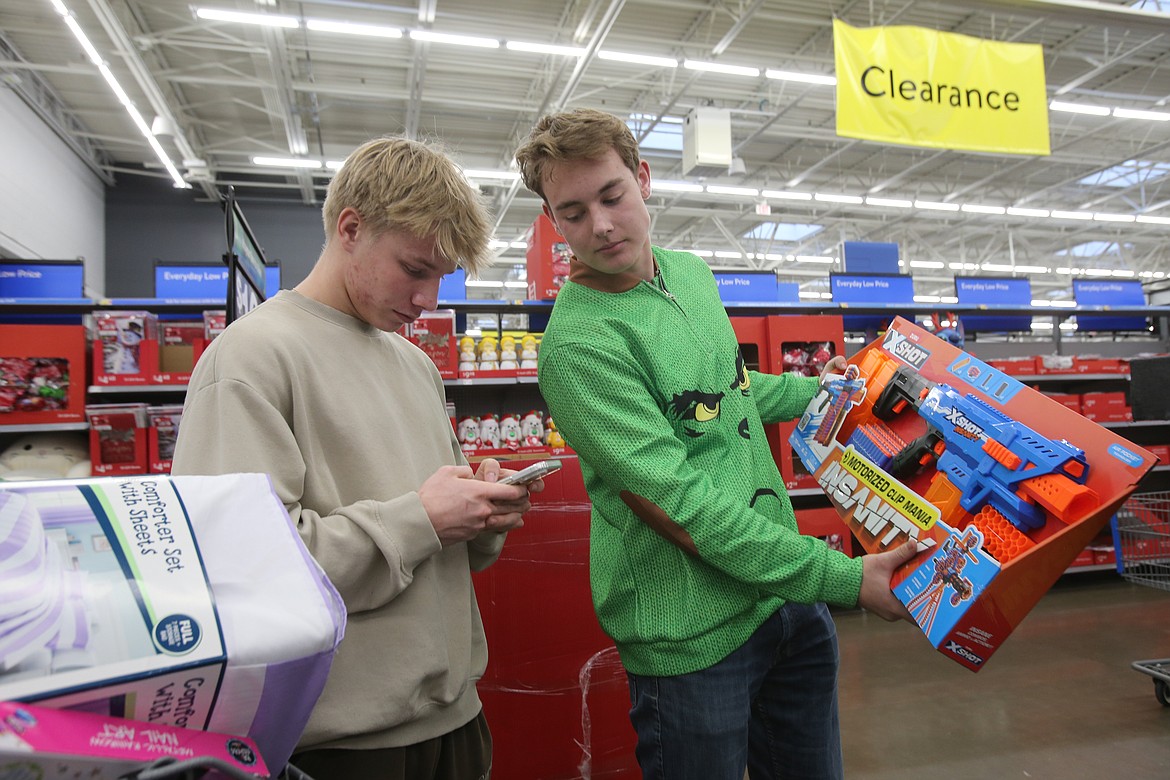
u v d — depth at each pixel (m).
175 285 3.86
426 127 9.95
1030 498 0.92
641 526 1.13
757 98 9.40
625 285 1.17
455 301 3.93
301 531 0.80
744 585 1.10
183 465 0.82
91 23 7.31
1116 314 5.38
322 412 0.92
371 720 0.85
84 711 0.40
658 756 1.11
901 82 4.29
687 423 1.13
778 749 1.25
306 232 11.55
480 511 0.90
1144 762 2.34
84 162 10.05
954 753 2.46
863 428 1.17
